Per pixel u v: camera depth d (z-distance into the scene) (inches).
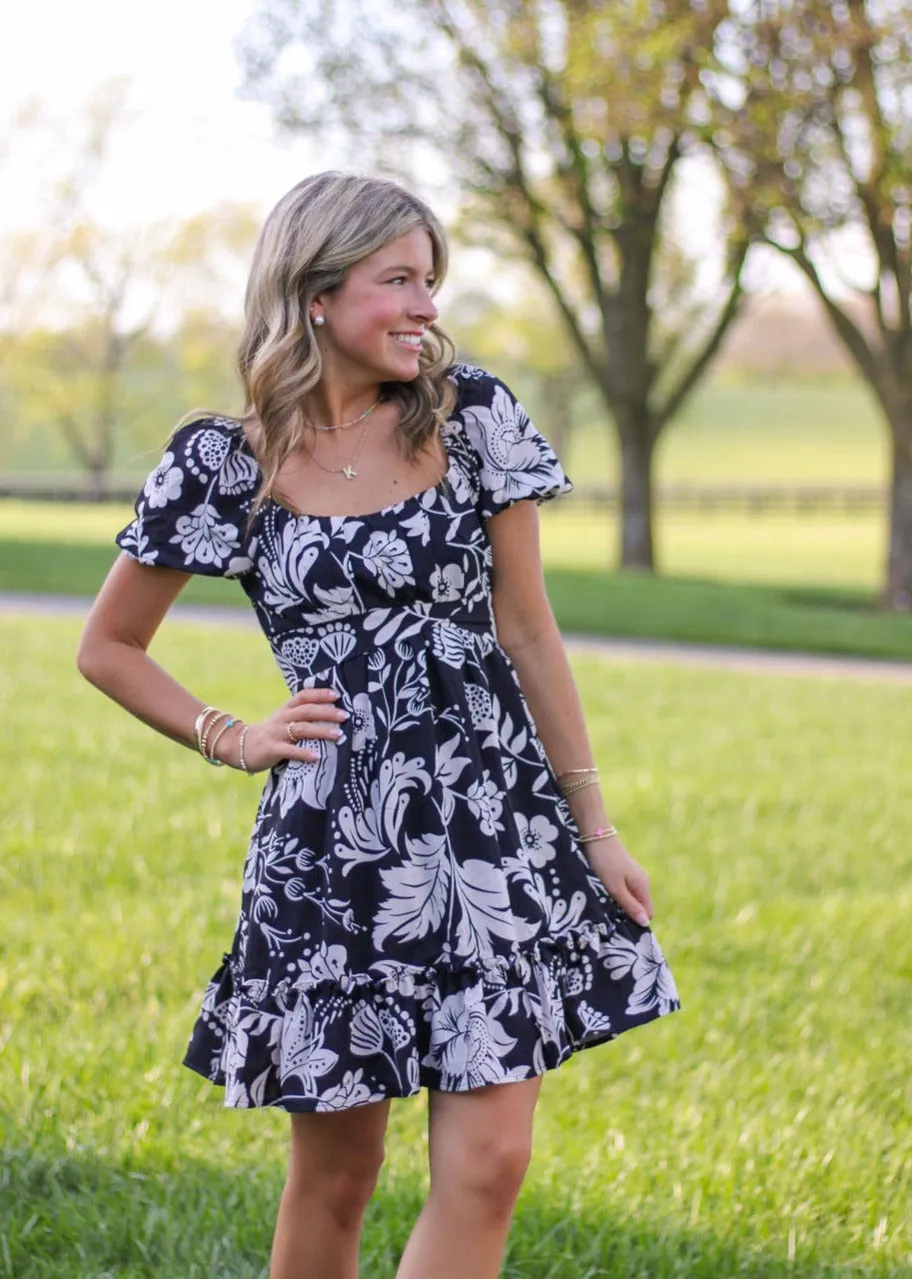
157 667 93.9
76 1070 137.8
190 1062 92.7
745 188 689.6
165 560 90.9
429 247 91.5
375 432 91.4
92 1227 111.3
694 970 179.3
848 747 339.3
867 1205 119.5
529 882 88.9
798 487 2298.2
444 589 89.7
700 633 635.5
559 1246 112.3
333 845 86.7
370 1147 92.5
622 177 867.4
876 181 681.6
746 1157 126.5
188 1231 110.0
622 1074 149.3
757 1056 153.0
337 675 88.7
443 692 88.5
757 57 642.8
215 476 90.9
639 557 973.2
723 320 938.7
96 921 185.5
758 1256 111.6
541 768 92.5
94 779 270.2
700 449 2997.0
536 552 94.5
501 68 805.2
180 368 1908.2
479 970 85.8
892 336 764.6
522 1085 87.3
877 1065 151.0
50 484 2208.4
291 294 89.1
